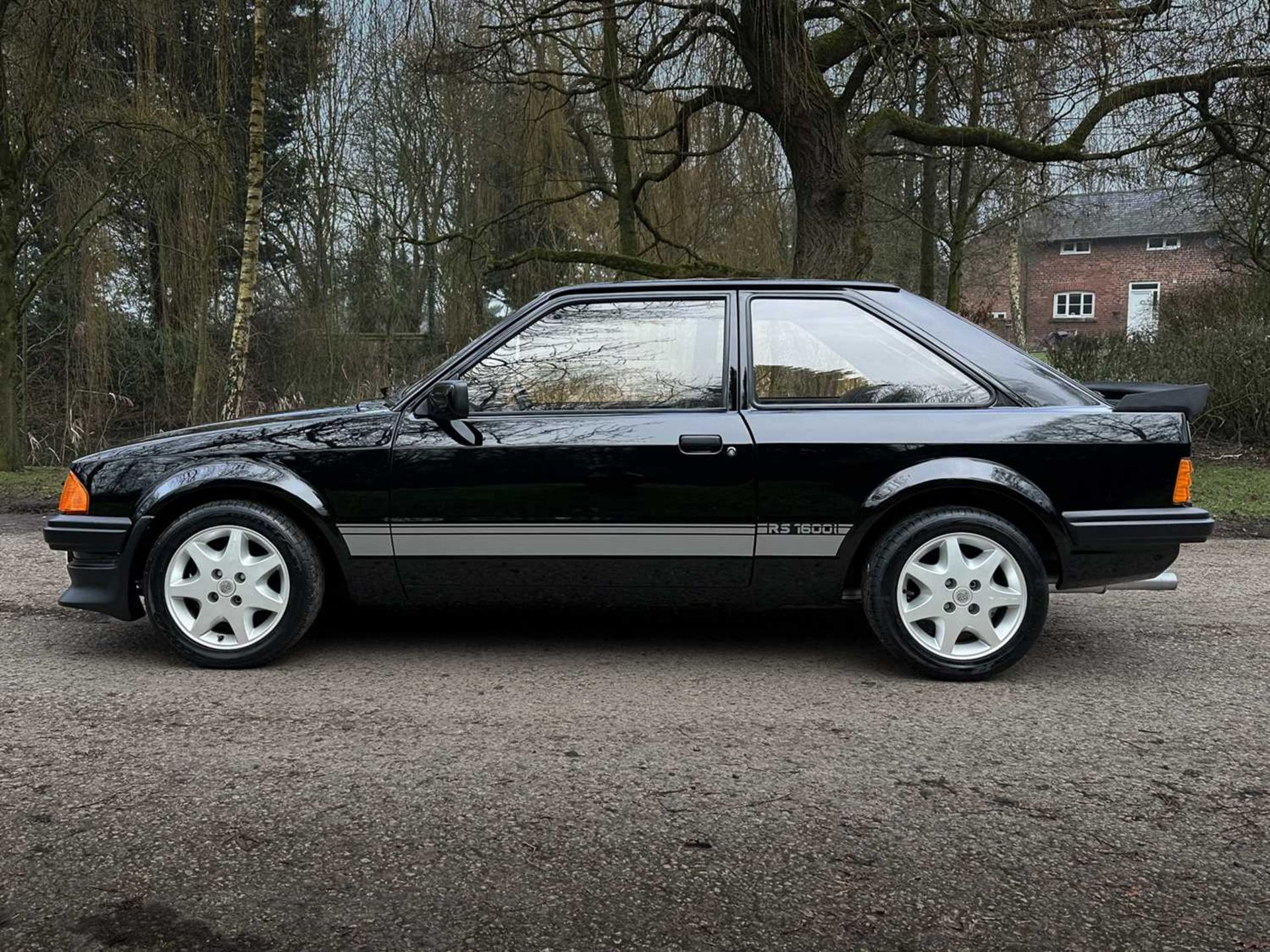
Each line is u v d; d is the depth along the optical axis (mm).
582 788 2822
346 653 4164
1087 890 2279
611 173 17406
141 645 4285
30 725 3295
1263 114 11406
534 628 4594
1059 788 2842
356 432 3898
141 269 17578
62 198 14688
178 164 15102
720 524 3811
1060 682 3834
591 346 3963
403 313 21359
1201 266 39531
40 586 5410
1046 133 11781
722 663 4062
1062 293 42031
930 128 11430
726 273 12016
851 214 10961
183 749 3090
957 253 17188
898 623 3805
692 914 2172
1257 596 5324
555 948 2037
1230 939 2076
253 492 3920
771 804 2729
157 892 2242
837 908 2199
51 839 2490
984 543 3777
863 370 3896
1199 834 2559
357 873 2338
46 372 17781
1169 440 3785
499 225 19641
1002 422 3789
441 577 3928
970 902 2223
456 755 3061
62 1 11922
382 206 20875
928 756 3074
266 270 20703
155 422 17766
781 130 10836
